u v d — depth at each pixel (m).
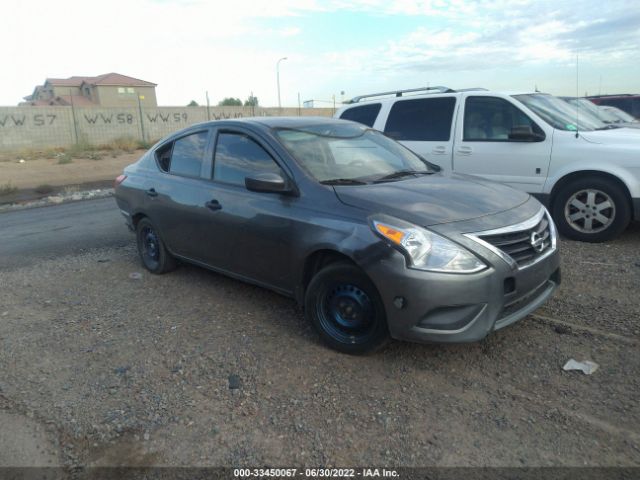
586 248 6.11
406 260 3.35
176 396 3.40
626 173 5.96
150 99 64.38
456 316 3.36
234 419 3.13
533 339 3.93
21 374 3.80
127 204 6.08
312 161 4.31
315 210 3.89
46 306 5.18
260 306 4.84
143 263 6.17
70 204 13.53
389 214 3.55
